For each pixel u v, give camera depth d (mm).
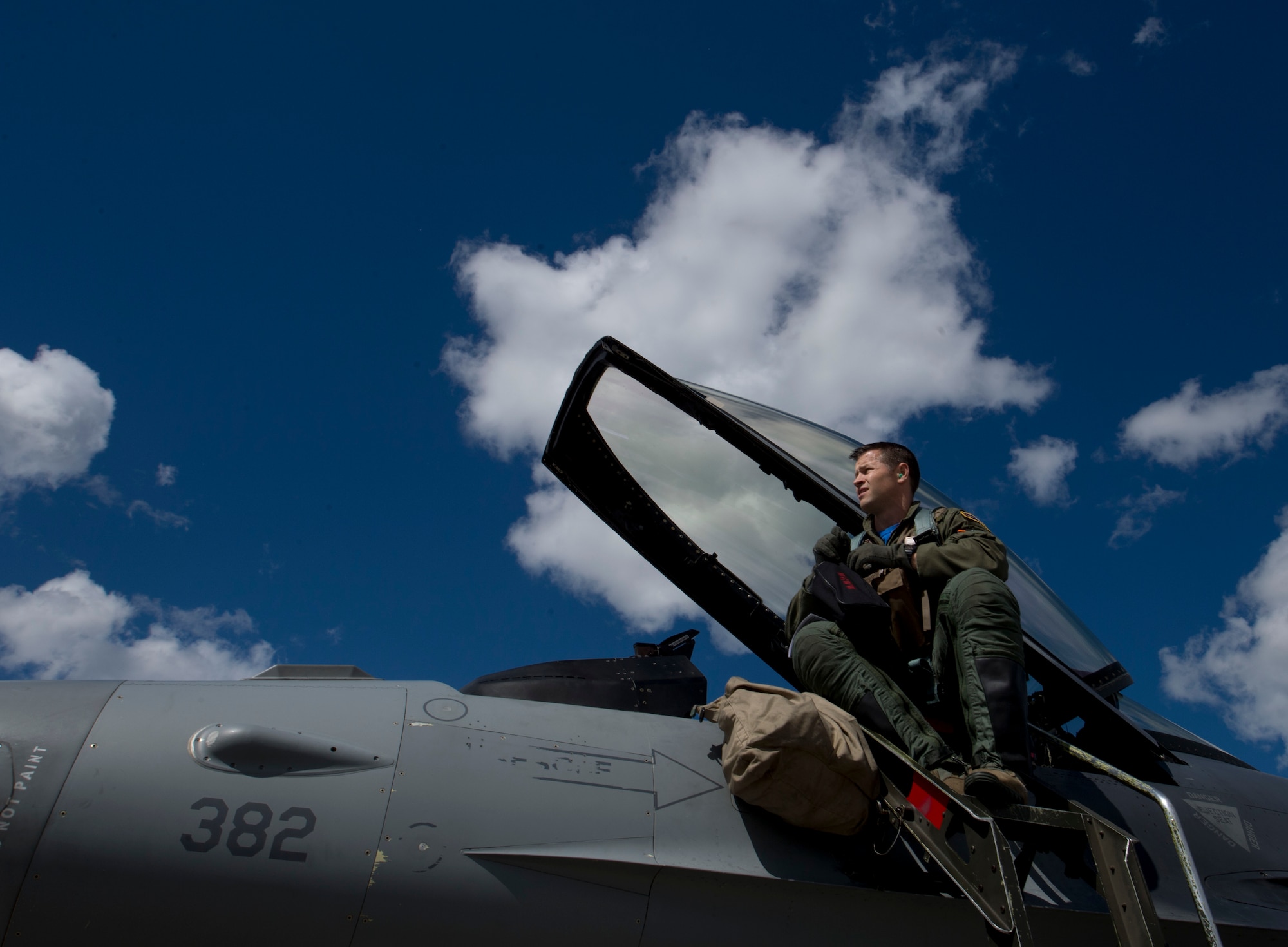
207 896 2232
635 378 3811
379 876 2318
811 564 4066
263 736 2438
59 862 2195
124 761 2355
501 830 2445
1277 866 3244
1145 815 3215
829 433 4352
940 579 2934
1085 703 3453
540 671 3264
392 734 2590
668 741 2840
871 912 2588
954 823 2301
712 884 2504
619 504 4129
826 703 2701
